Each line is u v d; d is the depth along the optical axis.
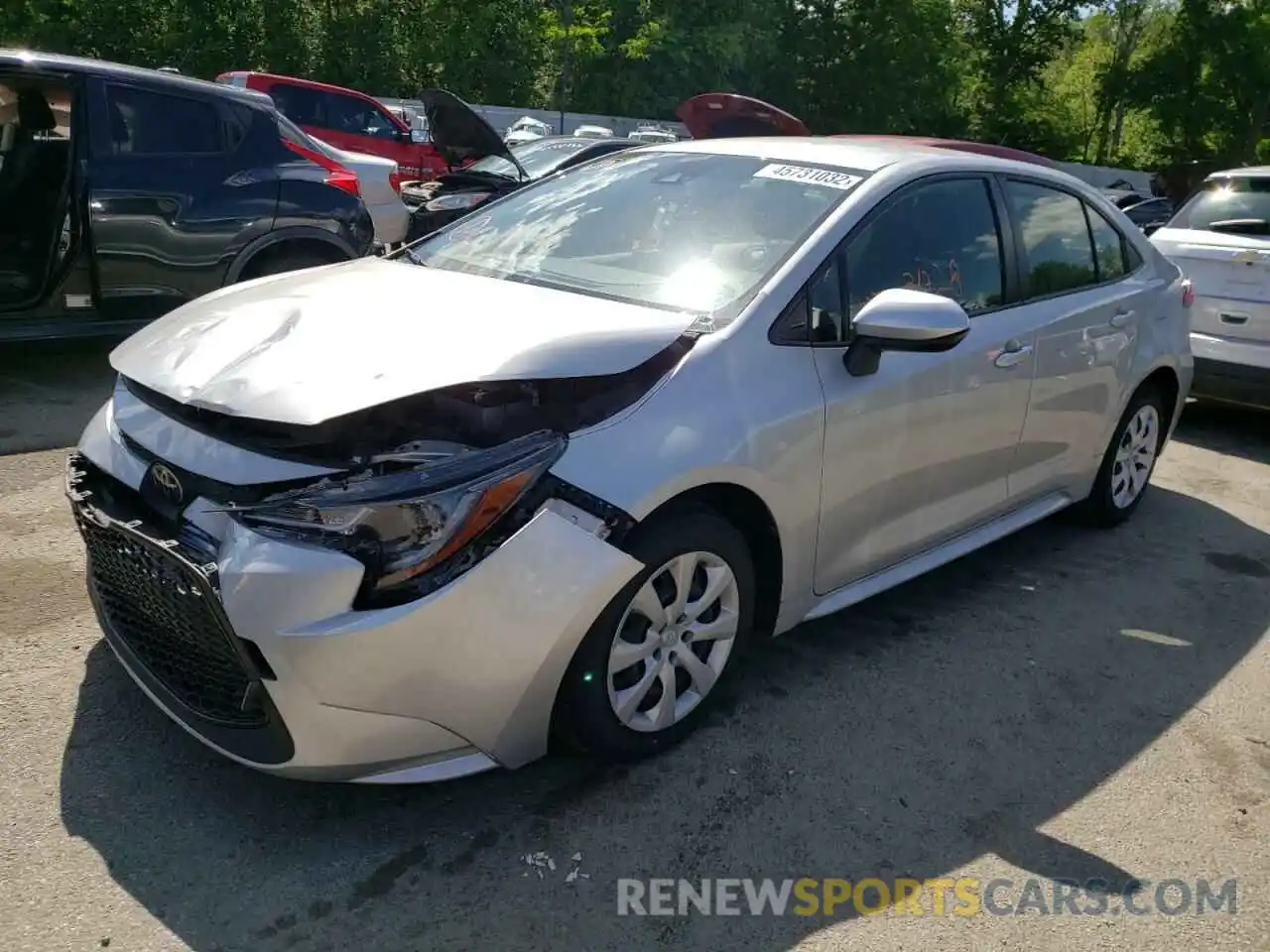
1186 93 39.66
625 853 2.61
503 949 2.29
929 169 3.71
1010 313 3.93
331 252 6.59
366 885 2.45
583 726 2.73
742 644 3.13
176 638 2.57
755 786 2.89
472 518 2.39
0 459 4.83
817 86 37.66
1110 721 3.37
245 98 6.24
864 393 3.22
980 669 3.62
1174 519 5.30
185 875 2.44
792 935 2.40
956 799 2.91
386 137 15.94
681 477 2.69
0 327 5.51
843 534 3.32
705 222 3.48
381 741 2.41
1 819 2.55
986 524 4.10
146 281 5.87
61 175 5.57
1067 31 41.91
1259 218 6.57
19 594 3.61
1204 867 2.72
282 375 2.53
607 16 32.62
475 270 3.54
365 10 30.92
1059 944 2.43
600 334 2.77
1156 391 4.99
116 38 26.66
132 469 2.64
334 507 2.33
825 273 3.23
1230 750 3.26
